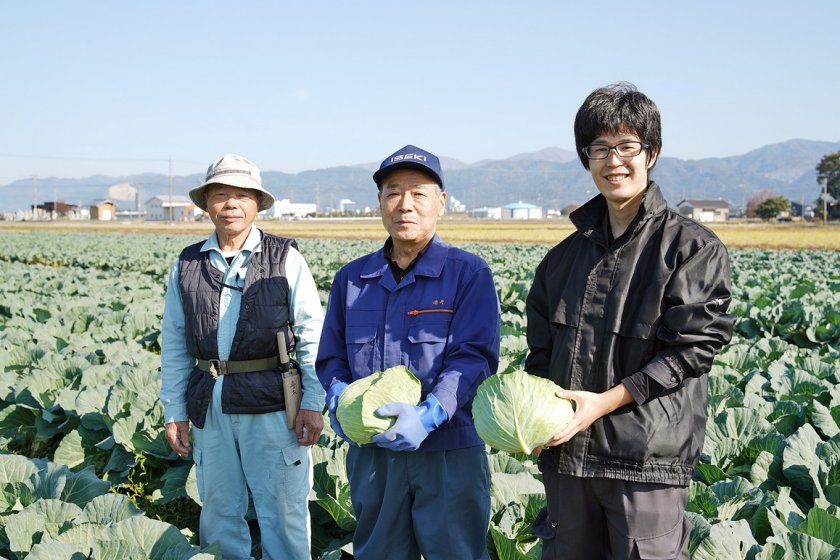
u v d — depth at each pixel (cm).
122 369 758
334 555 424
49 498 445
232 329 407
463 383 323
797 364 743
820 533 367
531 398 280
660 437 278
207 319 408
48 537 374
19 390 746
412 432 294
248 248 415
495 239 5828
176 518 555
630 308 286
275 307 409
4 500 451
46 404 734
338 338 371
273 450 412
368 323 352
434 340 338
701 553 347
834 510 385
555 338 308
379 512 347
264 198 427
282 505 416
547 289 315
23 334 1003
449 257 351
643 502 280
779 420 566
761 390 667
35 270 2366
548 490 311
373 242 4906
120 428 611
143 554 363
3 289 1634
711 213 16212
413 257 355
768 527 394
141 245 4372
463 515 339
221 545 420
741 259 2873
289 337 420
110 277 2103
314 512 512
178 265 425
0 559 381
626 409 282
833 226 8825
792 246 4562
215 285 410
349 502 488
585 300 295
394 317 346
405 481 337
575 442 291
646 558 281
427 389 337
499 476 460
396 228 339
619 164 282
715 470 470
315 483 512
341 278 376
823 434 543
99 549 358
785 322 1188
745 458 512
